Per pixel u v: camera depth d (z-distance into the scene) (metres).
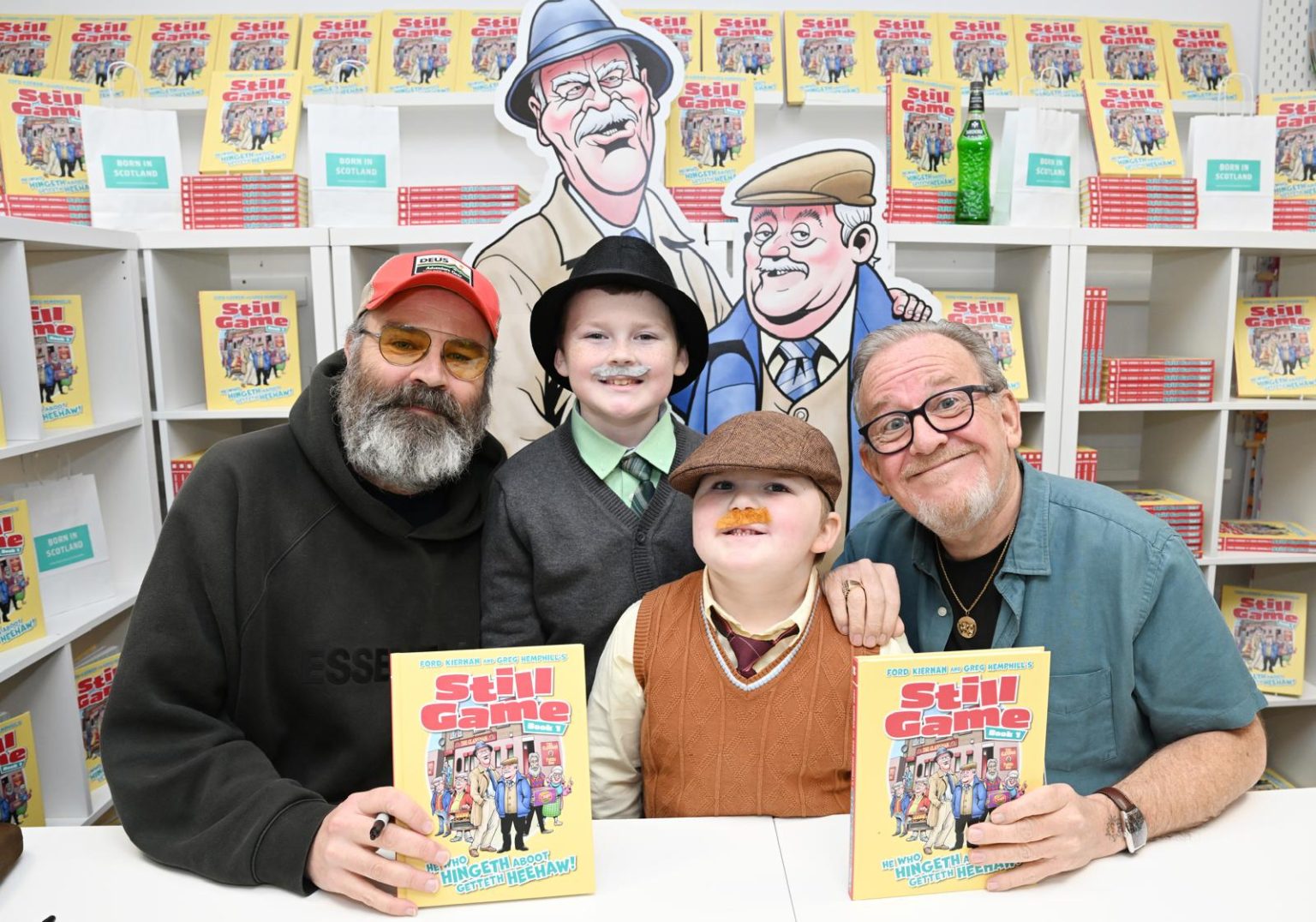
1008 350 2.49
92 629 2.22
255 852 1.01
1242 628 2.69
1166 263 2.77
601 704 1.28
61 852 1.10
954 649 1.44
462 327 1.45
